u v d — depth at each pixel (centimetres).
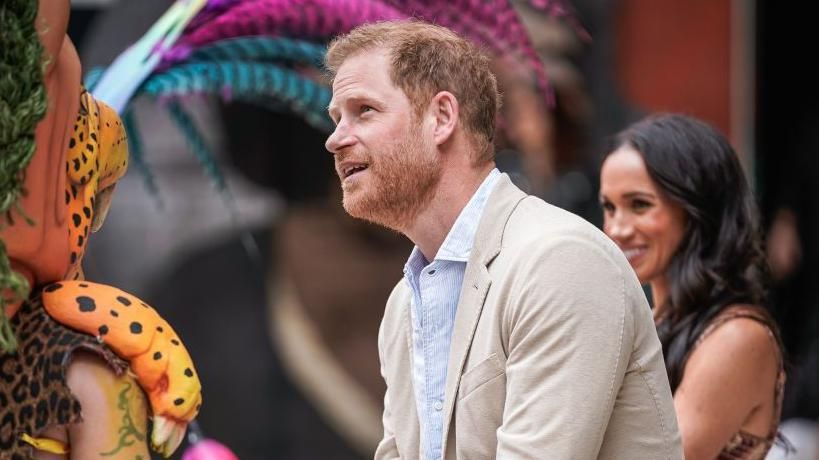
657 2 2133
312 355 2084
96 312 856
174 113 1244
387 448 1113
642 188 1270
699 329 1234
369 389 2091
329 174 2083
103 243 2094
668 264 1279
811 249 2362
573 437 929
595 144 2080
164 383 864
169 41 1142
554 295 945
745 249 1265
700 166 1261
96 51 1750
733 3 2188
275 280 2088
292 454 2073
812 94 2389
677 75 2162
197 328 2089
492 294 984
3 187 809
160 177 2089
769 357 1226
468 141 1019
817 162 2380
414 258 1047
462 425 988
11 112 809
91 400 846
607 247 975
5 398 852
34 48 818
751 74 2212
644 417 979
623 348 952
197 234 2098
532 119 2009
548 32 2000
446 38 1023
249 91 1237
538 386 941
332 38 1183
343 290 2095
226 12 1154
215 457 1061
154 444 862
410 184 1005
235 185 2092
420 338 1036
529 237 980
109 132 944
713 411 1199
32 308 862
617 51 2098
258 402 2073
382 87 1001
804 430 2031
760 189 2366
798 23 2377
